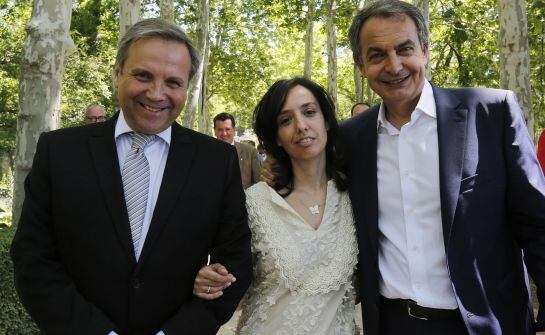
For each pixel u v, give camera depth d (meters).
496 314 2.29
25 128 4.98
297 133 2.50
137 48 2.10
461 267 2.26
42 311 2.02
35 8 4.98
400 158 2.45
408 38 2.38
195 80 15.45
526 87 8.30
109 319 2.07
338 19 19.59
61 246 2.11
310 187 2.63
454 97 2.43
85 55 20.98
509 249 2.38
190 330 2.11
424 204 2.39
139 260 2.09
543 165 3.50
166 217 2.14
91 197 2.09
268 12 22.22
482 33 16.94
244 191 2.48
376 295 2.45
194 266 2.22
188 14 22.45
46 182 2.12
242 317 2.60
